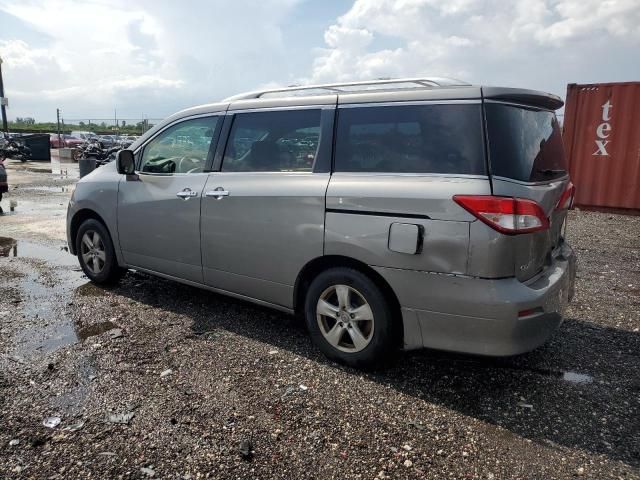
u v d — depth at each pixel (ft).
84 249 17.87
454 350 10.24
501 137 9.91
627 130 31.78
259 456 8.57
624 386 11.14
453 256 9.82
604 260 21.85
